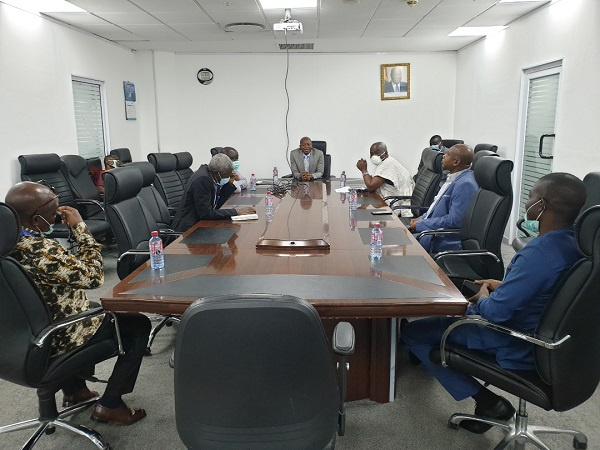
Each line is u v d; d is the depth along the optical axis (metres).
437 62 7.41
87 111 5.85
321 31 5.84
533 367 1.65
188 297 1.71
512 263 1.65
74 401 2.22
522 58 5.18
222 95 7.52
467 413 2.12
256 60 7.42
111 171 2.70
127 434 2.02
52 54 4.96
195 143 7.65
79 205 4.73
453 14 5.03
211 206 3.25
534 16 4.89
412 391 2.35
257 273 1.99
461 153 3.28
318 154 6.04
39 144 4.75
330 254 2.29
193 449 1.24
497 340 1.73
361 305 1.64
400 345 2.78
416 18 5.20
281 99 7.55
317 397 1.20
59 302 1.78
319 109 7.57
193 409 1.21
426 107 7.54
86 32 5.66
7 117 4.25
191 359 1.14
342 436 1.98
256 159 7.72
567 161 4.29
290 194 4.54
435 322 1.97
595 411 2.17
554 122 4.63
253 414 1.19
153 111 7.32
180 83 7.47
